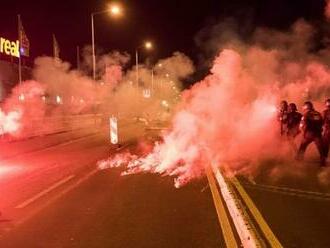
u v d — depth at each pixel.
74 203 9.20
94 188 10.88
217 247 6.20
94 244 6.49
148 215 8.06
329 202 8.72
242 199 9.02
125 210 8.49
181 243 6.41
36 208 8.80
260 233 6.69
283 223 7.21
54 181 12.02
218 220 7.60
